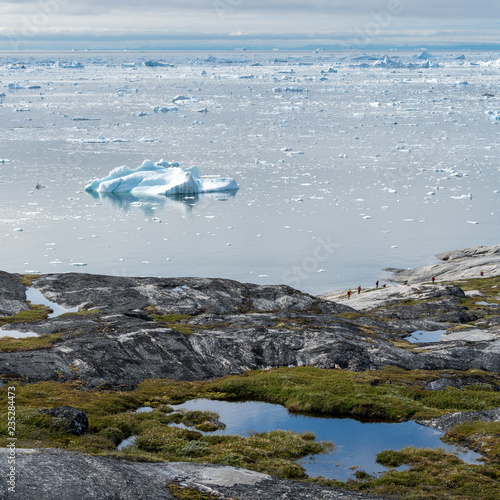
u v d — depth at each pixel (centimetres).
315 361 5300
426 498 2738
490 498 2783
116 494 2338
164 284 7600
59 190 18250
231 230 14512
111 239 13612
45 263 11775
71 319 5984
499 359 5669
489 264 10906
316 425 3891
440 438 3653
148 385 4578
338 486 2923
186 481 2608
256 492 2558
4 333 5544
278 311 6994
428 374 5066
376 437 3684
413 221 15125
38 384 4294
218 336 5669
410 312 7856
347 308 7512
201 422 3869
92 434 3431
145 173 19438
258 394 4447
